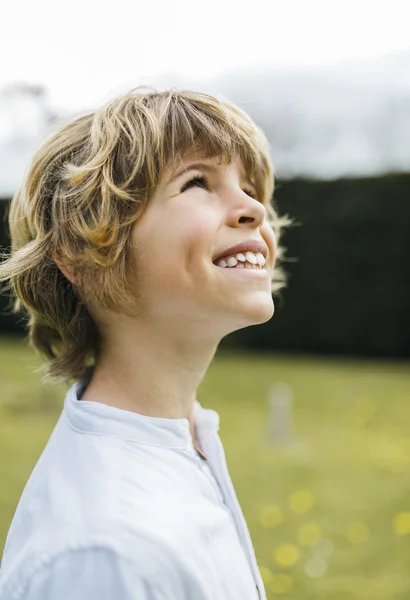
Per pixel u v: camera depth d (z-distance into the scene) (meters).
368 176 13.04
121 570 0.77
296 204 13.38
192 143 0.99
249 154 1.08
